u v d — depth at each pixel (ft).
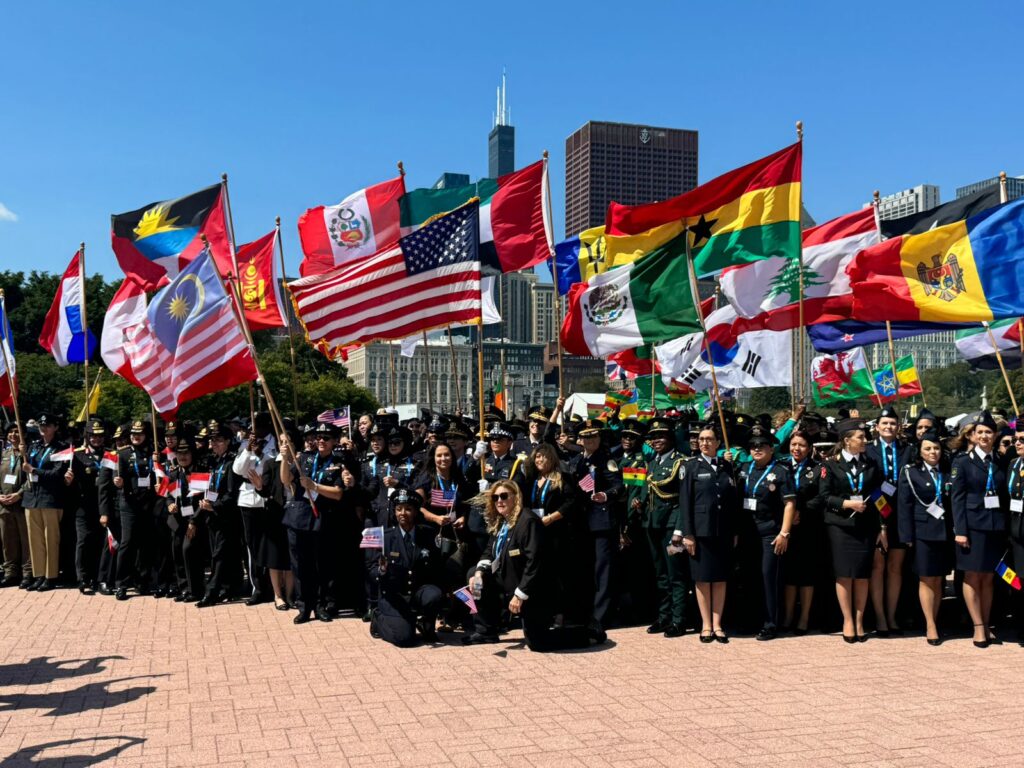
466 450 41.88
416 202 51.78
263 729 22.97
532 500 33.60
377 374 463.01
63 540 46.91
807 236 48.65
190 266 39.22
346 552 39.32
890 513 33.06
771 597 33.47
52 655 31.19
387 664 29.78
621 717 23.72
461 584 34.76
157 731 22.89
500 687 26.81
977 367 55.57
